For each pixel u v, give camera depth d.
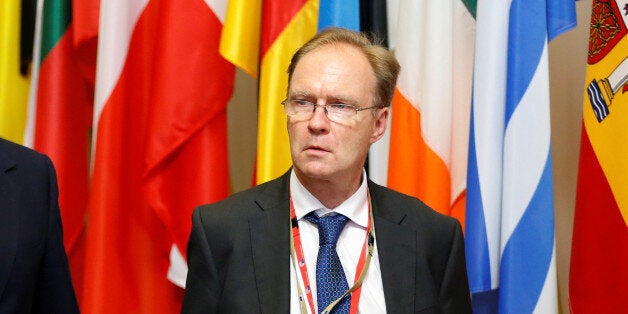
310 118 1.79
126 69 2.89
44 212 1.93
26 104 2.99
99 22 2.97
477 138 2.70
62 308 1.97
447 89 2.81
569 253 3.32
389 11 3.14
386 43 2.98
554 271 2.65
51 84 2.93
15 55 2.95
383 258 1.86
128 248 2.89
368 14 2.97
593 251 2.62
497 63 2.69
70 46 2.99
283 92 2.76
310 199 1.86
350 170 1.82
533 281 2.63
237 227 1.84
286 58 2.78
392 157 2.82
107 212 2.83
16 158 1.94
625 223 2.57
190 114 2.75
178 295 2.91
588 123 2.66
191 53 2.76
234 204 1.91
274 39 2.77
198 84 2.77
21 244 1.85
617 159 2.60
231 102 3.52
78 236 3.02
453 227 2.00
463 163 2.91
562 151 3.33
